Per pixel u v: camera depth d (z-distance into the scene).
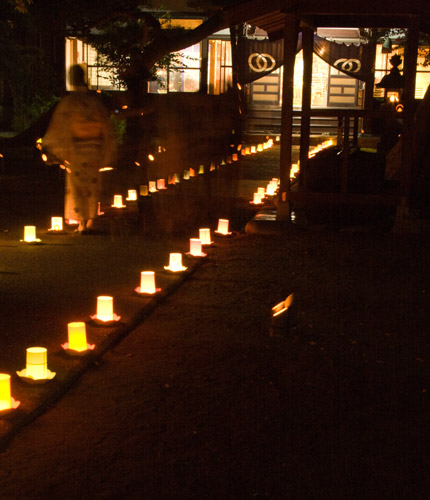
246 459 4.00
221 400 4.78
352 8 10.77
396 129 17.03
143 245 9.82
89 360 5.34
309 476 3.84
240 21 11.36
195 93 29.08
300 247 9.97
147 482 3.73
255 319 6.63
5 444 4.06
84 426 4.34
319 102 33.41
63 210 12.66
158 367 5.34
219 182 17.91
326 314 6.86
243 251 9.70
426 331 6.44
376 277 8.38
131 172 19.41
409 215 11.10
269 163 23.19
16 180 17.00
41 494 3.59
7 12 22.53
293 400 4.82
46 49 29.94
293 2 10.87
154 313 6.75
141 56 20.45
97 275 8.02
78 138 9.77
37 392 4.70
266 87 33.16
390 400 4.88
